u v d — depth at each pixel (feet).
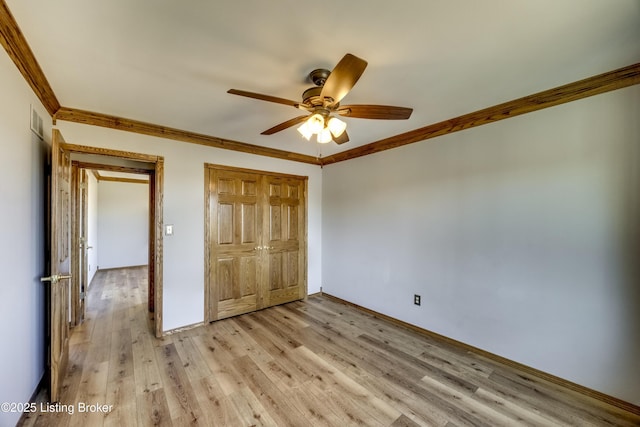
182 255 10.53
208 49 5.42
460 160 9.28
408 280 10.82
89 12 4.40
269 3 4.22
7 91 5.07
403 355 8.72
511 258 8.08
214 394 6.77
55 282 6.29
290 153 13.60
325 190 15.06
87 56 5.63
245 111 8.43
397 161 11.30
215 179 11.44
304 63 5.89
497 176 8.39
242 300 12.21
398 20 4.61
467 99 7.68
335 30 4.87
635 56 5.68
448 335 9.56
